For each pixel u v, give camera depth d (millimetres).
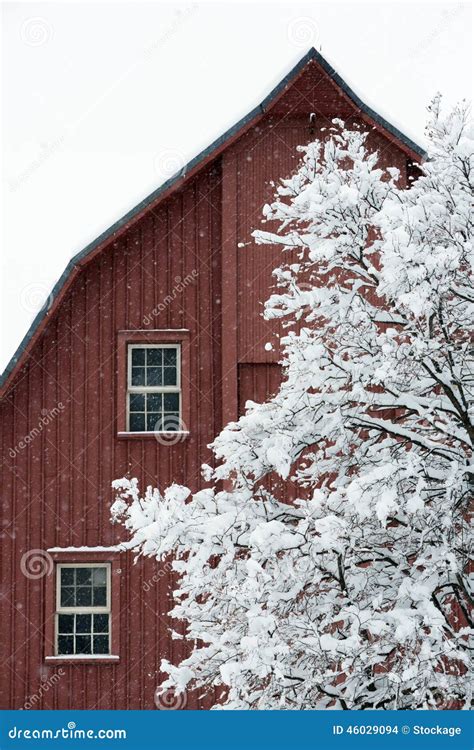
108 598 17859
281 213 12594
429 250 11367
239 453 12422
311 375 11938
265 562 11930
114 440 18203
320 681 10984
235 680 10648
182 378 18359
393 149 18562
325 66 18141
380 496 11000
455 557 11422
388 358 11242
